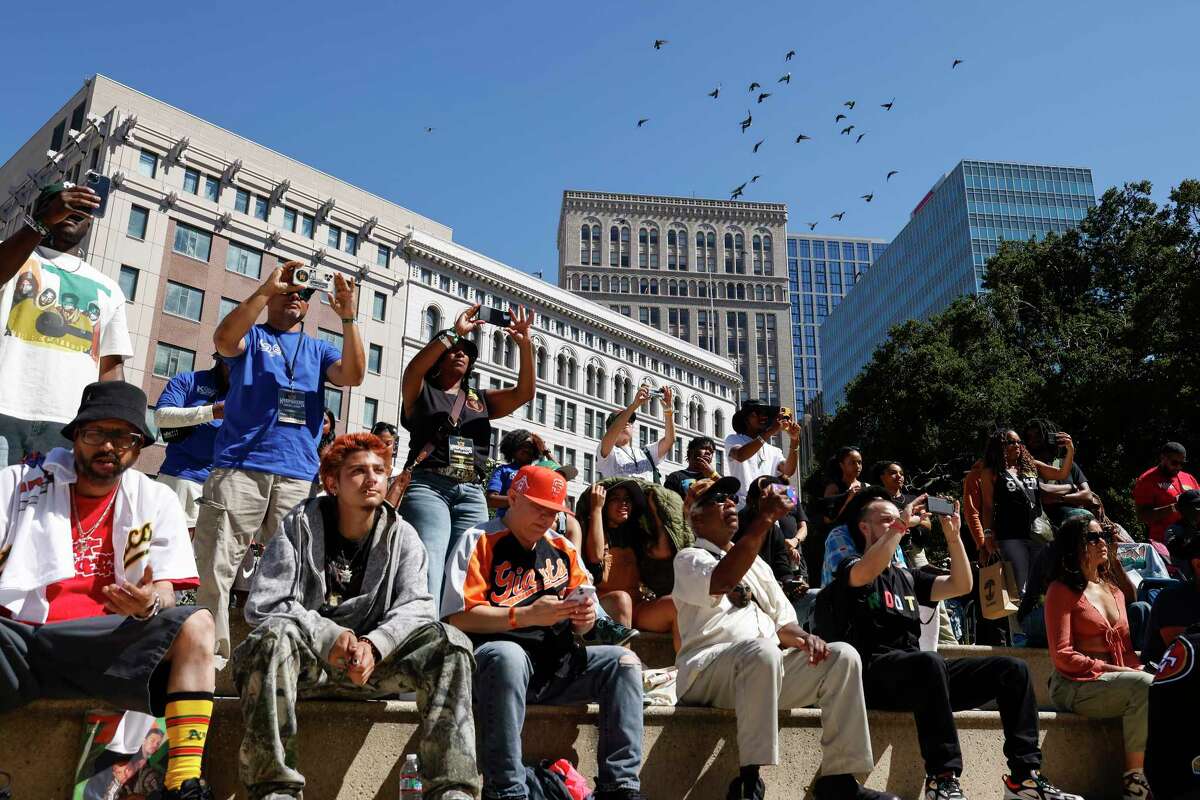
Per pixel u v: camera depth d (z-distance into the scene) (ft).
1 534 11.00
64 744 11.06
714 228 386.32
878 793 13.97
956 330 99.50
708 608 15.67
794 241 638.53
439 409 18.63
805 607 21.17
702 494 16.76
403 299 168.76
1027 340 97.04
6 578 10.74
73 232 16.15
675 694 15.97
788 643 14.93
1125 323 84.48
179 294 134.10
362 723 12.51
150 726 11.47
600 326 221.87
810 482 34.04
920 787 15.74
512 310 20.57
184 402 21.93
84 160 136.05
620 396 226.38
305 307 18.33
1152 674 17.03
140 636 10.62
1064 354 87.40
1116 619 18.84
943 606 25.34
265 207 150.92
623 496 21.07
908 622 16.10
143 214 132.36
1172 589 17.76
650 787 14.06
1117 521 77.15
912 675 14.89
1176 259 83.10
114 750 11.10
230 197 145.59
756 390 364.99
